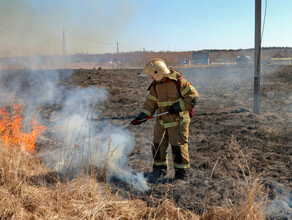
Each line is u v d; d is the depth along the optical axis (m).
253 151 4.88
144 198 3.37
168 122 3.77
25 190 2.91
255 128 6.20
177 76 3.71
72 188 3.18
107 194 3.32
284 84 13.74
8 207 2.54
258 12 7.25
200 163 4.39
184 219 2.91
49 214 2.62
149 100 3.97
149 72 3.65
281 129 6.07
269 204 3.20
